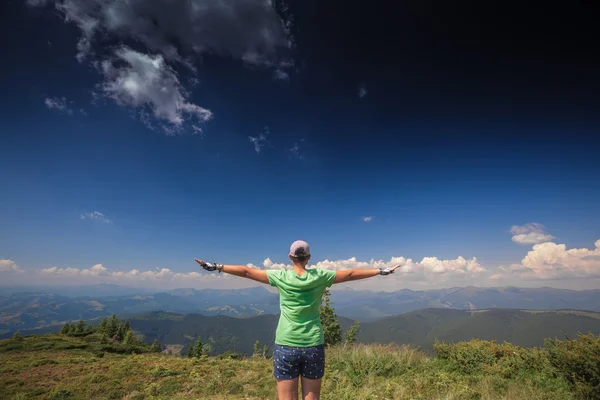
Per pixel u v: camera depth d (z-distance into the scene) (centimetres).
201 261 294
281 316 292
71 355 2059
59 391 1005
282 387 276
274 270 303
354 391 720
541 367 809
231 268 297
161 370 1159
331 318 1933
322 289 290
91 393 984
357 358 996
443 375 805
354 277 303
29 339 2836
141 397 902
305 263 306
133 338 5494
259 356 1476
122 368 1251
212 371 1105
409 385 735
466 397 655
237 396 823
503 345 931
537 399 632
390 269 309
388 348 1120
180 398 834
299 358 274
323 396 682
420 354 1074
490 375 813
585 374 670
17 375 1291
